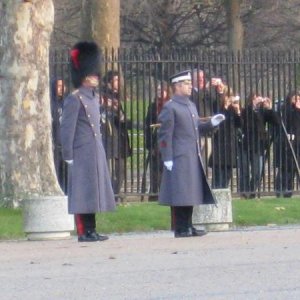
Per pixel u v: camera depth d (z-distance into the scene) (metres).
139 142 53.47
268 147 54.97
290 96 55.19
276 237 40.03
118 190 52.06
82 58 38.91
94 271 31.94
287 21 123.69
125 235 42.75
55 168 50.88
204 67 53.25
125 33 119.88
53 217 41.12
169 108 39.50
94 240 39.31
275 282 29.61
